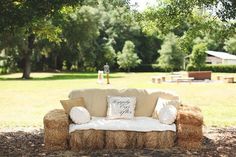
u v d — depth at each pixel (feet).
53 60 224.53
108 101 30.32
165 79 129.59
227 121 42.86
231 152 27.20
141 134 27.73
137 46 275.80
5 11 26.23
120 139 27.55
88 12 166.20
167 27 41.93
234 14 31.83
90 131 27.35
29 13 26.50
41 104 62.95
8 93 82.07
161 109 28.63
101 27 257.55
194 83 112.47
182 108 29.17
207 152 27.07
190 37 44.42
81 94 30.96
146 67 242.58
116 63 247.70
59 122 27.30
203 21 42.78
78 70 233.96
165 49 193.57
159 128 27.66
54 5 27.14
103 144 27.71
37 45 152.05
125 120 28.81
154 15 41.06
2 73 194.80
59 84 111.04
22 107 58.95
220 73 205.05
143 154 26.27
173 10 38.34
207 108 56.85
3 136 32.68
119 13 45.93
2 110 55.26
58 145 27.45
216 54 244.83
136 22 45.52
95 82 120.88
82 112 27.94
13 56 157.28
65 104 29.40
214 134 33.63
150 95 31.07
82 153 26.71
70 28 164.45
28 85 106.83
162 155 26.05
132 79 140.46
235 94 77.36
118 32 265.75
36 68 223.51
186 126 27.61
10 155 26.25
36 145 29.17
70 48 181.68
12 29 27.58
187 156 25.91
